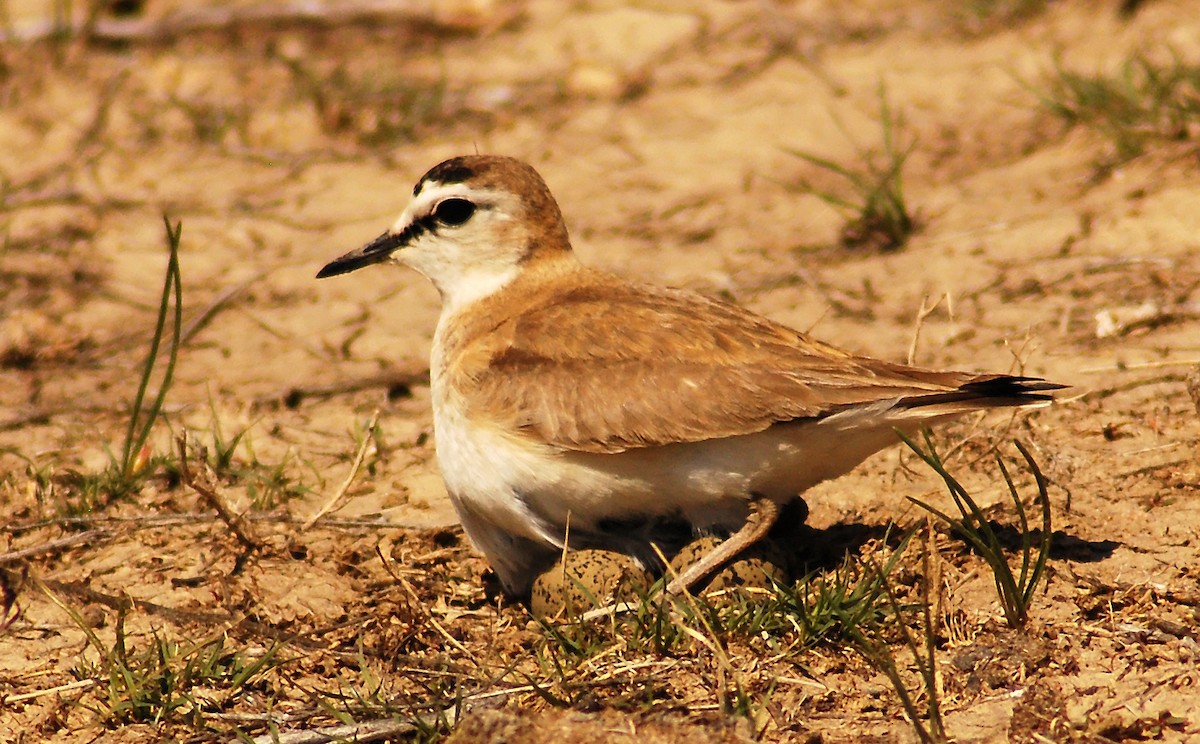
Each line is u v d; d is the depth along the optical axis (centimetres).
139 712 919
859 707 862
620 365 988
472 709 866
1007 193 1717
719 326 1001
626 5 2433
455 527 1152
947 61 2142
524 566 1052
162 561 1116
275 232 1838
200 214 1894
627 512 1010
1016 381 934
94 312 1666
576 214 1831
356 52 2400
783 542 1041
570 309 1047
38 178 1998
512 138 2058
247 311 1655
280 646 974
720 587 973
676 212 1817
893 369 957
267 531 1154
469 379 1030
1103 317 1386
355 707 891
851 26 2323
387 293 1691
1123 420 1202
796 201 1812
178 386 1488
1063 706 833
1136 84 1852
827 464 980
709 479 971
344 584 1073
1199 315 1373
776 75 2169
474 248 1109
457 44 2417
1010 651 889
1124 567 988
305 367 1515
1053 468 1129
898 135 1948
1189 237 1517
